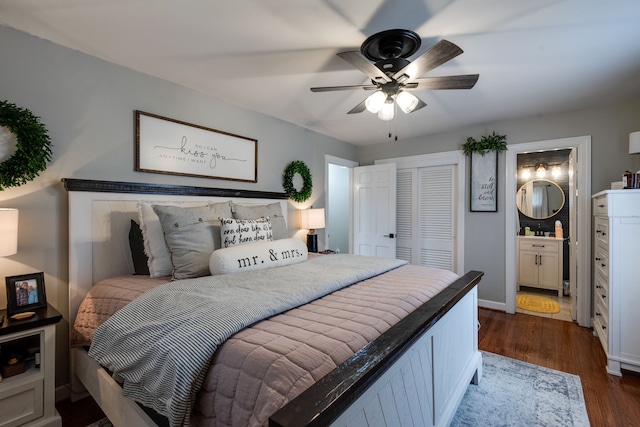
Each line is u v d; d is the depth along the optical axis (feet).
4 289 5.92
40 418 5.38
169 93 8.43
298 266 7.00
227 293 4.69
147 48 6.77
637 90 8.99
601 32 6.08
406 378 3.98
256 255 6.77
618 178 10.09
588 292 10.57
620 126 10.05
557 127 11.07
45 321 5.37
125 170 7.57
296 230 12.47
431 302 4.96
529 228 16.93
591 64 7.41
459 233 13.19
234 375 3.12
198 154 9.07
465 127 12.86
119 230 7.23
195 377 3.27
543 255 15.57
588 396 6.62
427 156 14.03
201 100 9.20
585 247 10.57
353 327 3.75
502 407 6.25
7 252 5.17
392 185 14.44
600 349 8.91
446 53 5.38
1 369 5.16
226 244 7.01
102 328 4.66
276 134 11.62
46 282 6.40
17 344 5.73
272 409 2.64
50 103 6.48
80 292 6.61
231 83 8.58
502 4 5.26
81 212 6.66
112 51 6.90
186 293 4.72
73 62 6.79
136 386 3.97
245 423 2.86
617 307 7.48
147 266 6.97
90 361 5.79
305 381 2.77
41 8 5.40
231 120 10.03
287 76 8.15
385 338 3.53
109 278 6.91
